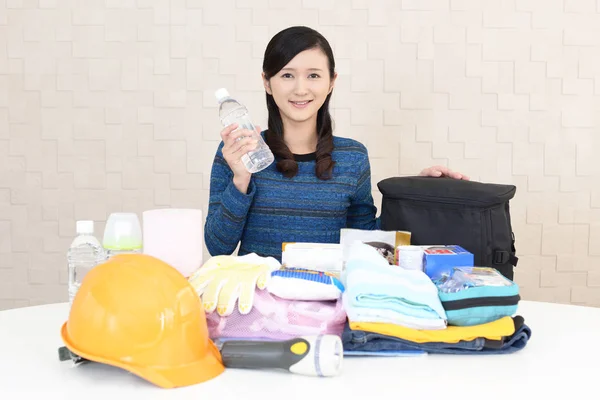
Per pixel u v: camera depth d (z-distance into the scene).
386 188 1.40
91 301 0.95
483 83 2.34
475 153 2.37
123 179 2.37
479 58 2.33
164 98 2.34
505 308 1.06
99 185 2.37
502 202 1.33
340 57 2.33
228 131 1.42
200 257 1.26
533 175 2.37
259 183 1.69
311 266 1.24
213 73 2.33
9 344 1.11
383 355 1.06
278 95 1.64
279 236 1.70
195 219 1.24
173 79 2.34
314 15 2.32
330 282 1.11
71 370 0.99
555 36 2.33
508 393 0.90
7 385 0.93
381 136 2.36
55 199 2.38
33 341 1.13
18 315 1.30
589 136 2.36
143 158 2.37
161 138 2.36
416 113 2.35
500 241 1.34
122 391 0.91
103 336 0.93
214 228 1.63
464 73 2.34
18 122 2.35
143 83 2.34
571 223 2.39
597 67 2.34
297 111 1.64
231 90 2.34
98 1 2.30
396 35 2.32
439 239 1.35
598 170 2.38
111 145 2.36
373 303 1.04
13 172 2.37
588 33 2.33
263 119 2.35
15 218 2.38
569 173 2.38
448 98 2.35
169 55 2.32
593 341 1.15
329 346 0.96
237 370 0.99
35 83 2.33
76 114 2.35
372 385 0.93
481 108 2.35
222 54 2.33
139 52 2.32
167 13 2.31
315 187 1.70
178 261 1.22
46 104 2.34
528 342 1.14
